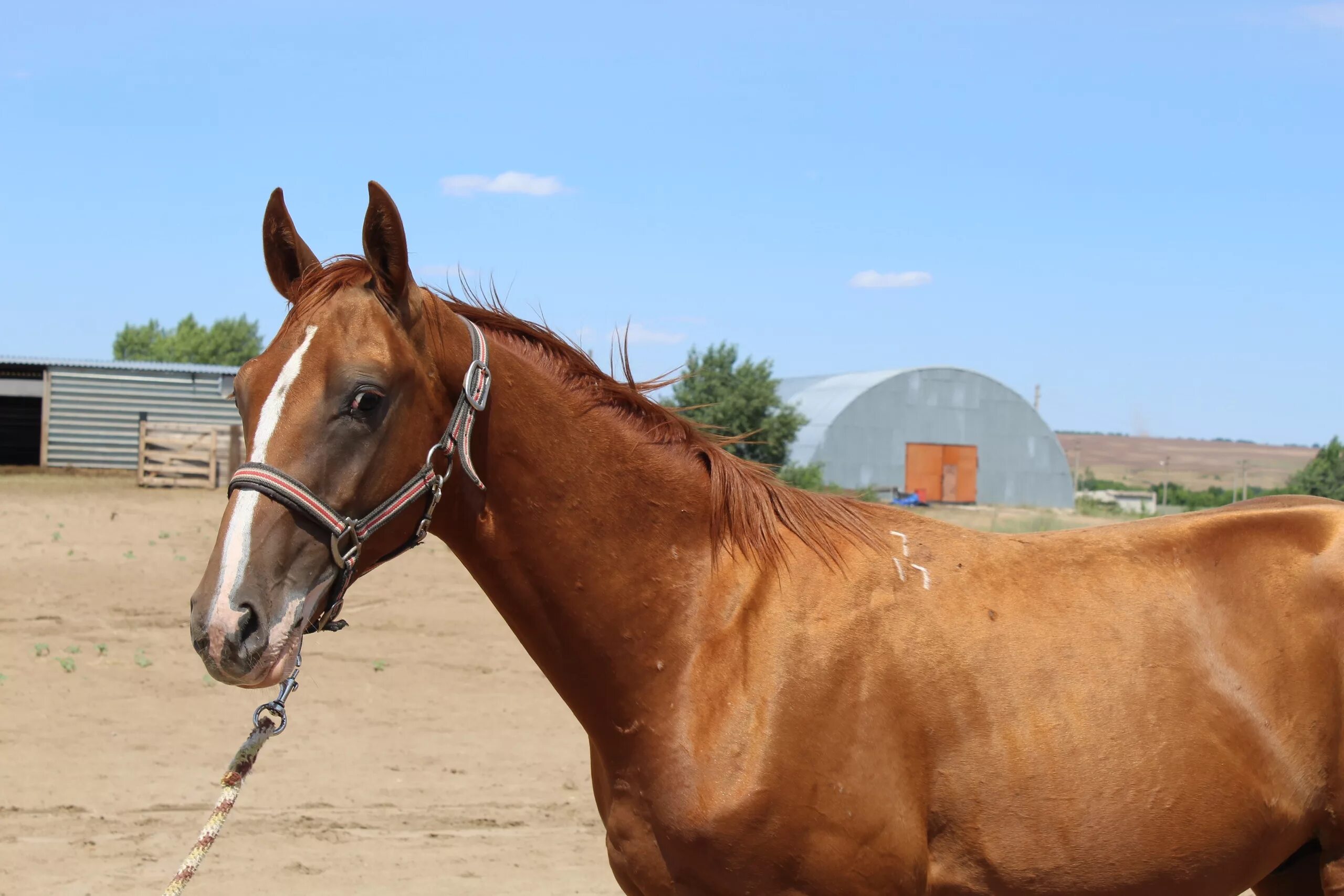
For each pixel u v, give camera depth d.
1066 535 3.22
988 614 2.94
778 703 2.74
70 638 10.51
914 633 2.87
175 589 12.74
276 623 2.47
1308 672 3.00
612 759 2.89
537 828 6.59
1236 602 3.05
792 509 3.05
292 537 2.51
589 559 2.86
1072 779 2.80
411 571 14.77
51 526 16.80
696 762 2.75
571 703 2.95
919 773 2.80
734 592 2.90
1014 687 2.85
